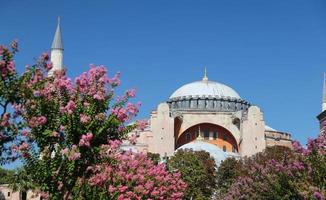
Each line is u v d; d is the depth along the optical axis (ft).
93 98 75.51
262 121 421.59
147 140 415.85
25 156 73.82
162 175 135.95
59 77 76.43
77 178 76.69
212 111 448.65
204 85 497.87
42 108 73.67
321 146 104.12
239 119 439.63
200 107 477.77
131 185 103.81
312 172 104.06
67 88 75.31
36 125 72.33
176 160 291.58
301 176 108.99
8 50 71.67
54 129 73.87
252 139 417.49
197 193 279.28
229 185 293.84
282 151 293.43
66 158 73.72
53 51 377.91
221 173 308.60
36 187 75.77
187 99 482.69
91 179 84.79
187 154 296.71
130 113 77.66
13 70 71.56
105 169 88.94
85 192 85.92
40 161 74.54
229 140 445.37
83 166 75.97
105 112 76.43
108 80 77.71
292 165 114.01
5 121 70.54
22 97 73.00
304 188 105.60
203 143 411.95
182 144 443.73
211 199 291.58
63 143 74.49
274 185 118.83
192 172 285.23
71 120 73.61
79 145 72.74
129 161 107.04
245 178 188.24
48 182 75.00
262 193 135.95
